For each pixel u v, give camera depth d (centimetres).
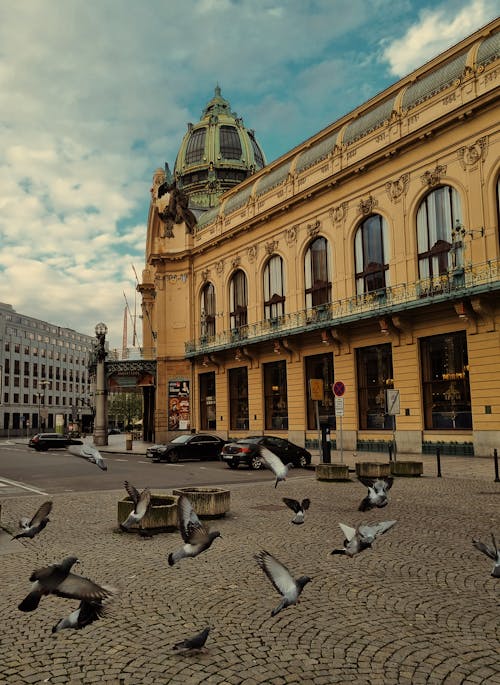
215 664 500
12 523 1188
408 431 2802
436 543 952
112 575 788
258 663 501
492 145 2527
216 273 4353
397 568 809
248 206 4028
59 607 668
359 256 3200
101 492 1670
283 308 3719
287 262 3669
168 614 630
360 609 639
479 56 2617
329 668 489
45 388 11656
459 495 1470
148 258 5056
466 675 473
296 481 1911
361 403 3111
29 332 12619
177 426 4472
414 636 557
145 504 490
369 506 593
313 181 3500
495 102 2509
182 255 4612
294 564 836
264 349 3775
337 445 3186
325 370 3369
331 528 1089
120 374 4666
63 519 1216
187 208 4738
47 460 3200
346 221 3256
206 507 1182
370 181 3112
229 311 4225
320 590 711
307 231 3519
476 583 734
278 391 3709
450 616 613
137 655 522
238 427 4056
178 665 499
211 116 6475
